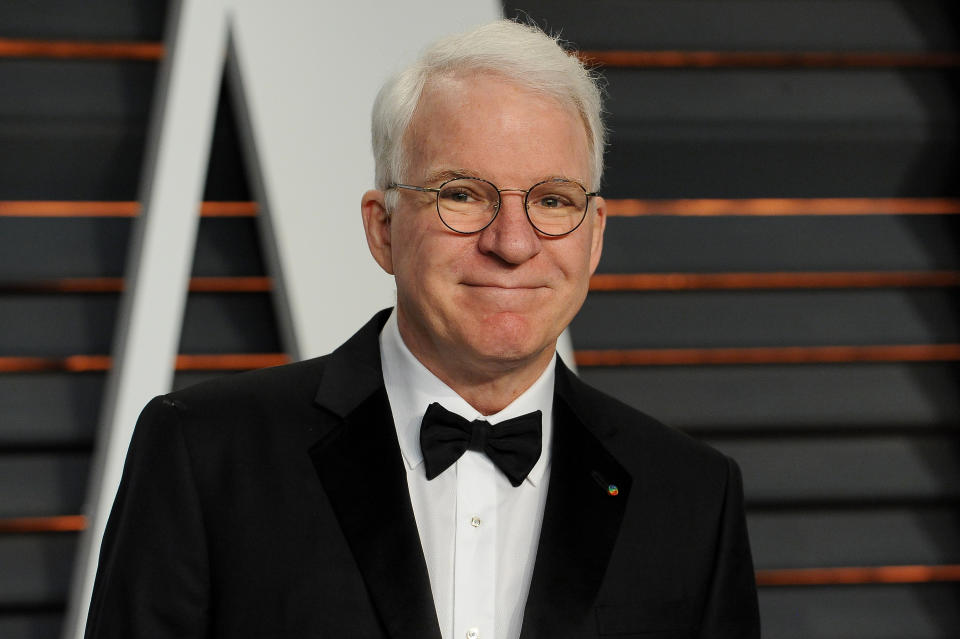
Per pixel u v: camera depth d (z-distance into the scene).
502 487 4.61
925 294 8.52
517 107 4.20
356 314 7.25
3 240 8.17
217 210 8.35
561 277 4.31
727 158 8.39
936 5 8.64
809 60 8.52
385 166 4.52
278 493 4.38
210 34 7.47
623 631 4.43
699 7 8.49
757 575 8.19
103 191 8.43
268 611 4.25
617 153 8.27
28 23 8.29
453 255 4.21
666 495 4.77
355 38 7.61
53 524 8.26
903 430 8.37
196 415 4.51
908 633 8.23
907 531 8.37
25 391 8.21
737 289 8.38
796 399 8.30
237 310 8.34
